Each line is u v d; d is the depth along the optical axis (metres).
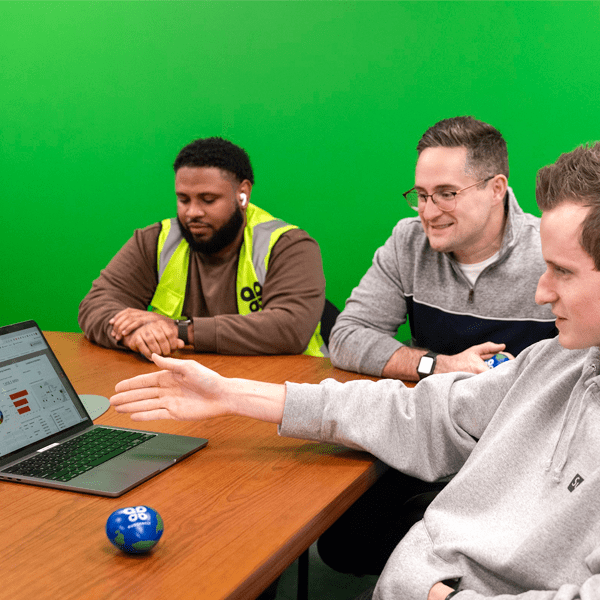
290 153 2.87
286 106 2.84
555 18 2.38
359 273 2.85
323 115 2.78
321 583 1.94
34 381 1.14
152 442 1.15
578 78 2.38
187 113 3.03
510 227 1.69
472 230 1.65
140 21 3.03
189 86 3.00
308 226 2.90
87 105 3.21
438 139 1.63
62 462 1.04
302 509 0.93
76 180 3.31
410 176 2.69
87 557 0.78
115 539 0.77
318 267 2.06
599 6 2.32
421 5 2.55
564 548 0.80
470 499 0.94
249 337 1.80
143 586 0.72
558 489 0.86
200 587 0.72
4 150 3.41
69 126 3.26
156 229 2.20
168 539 0.83
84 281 3.40
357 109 2.72
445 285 1.77
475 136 1.60
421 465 1.10
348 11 2.67
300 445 1.18
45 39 3.22
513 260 1.69
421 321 1.81
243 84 2.90
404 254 1.82
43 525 0.86
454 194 1.61
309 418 1.13
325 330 2.19
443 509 0.96
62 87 3.24
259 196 2.96
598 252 0.77
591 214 0.77
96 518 0.88
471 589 0.86
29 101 3.31
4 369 1.10
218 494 0.97
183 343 1.78
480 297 1.72
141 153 3.15
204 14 2.91
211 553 0.80
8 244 3.51
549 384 0.95
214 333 1.79
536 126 2.47
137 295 2.17
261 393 1.16
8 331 1.15
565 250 0.80
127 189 3.22
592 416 0.87
